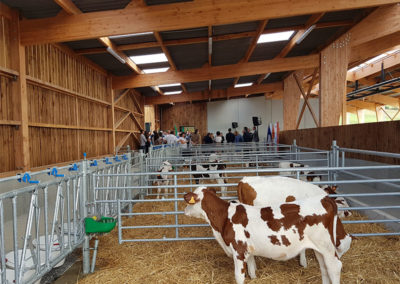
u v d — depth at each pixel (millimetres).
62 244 2502
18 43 5363
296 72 13648
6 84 5219
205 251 3102
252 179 3023
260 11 5430
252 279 2459
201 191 2369
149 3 5754
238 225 2176
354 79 15547
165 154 9016
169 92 16391
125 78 10602
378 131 5520
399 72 14922
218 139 14992
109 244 3396
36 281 2211
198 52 9438
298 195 2848
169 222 4184
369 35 8109
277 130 11812
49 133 6691
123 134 12438
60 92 7191
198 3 5445
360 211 4266
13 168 5285
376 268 2613
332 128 7625
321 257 2119
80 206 2889
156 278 2568
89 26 5430
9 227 3775
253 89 16828
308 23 7539
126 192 5023
